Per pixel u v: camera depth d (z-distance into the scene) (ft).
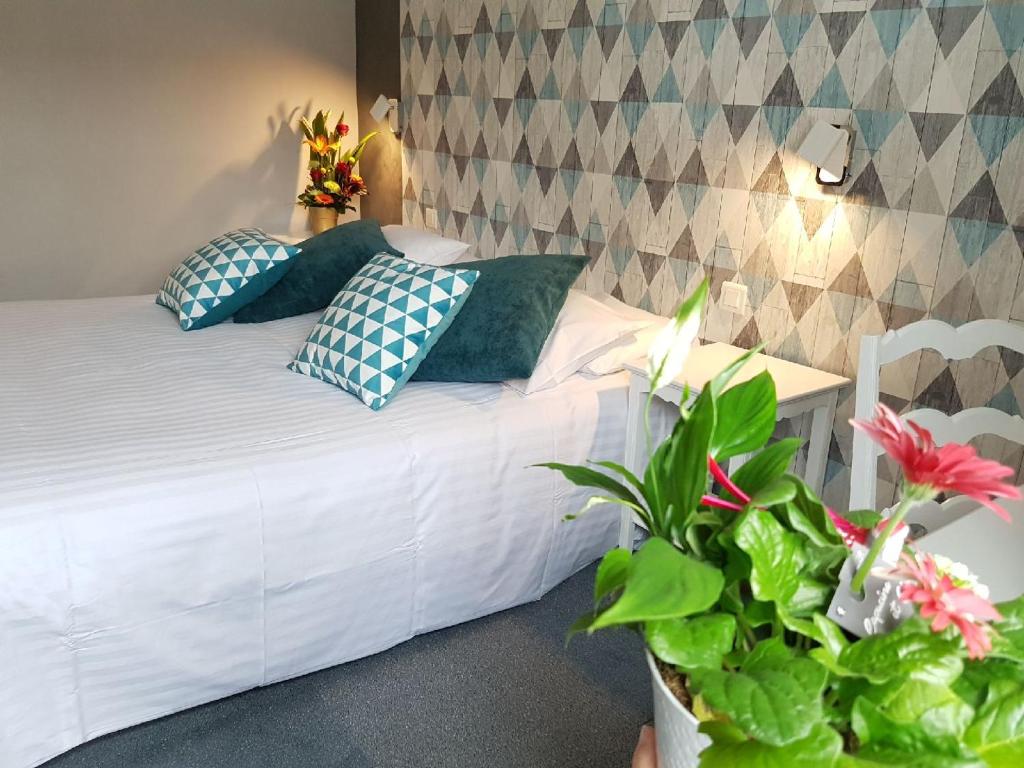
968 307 7.29
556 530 8.14
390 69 14.56
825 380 8.08
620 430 8.52
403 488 7.06
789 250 8.61
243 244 10.43
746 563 2.33
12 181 13.64
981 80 6.91
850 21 7.72
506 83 11.85
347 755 6.26
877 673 2.00
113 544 5.87
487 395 8.21
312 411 7.61
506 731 6.54
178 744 6.31
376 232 10.96
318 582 6.75
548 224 11.56
